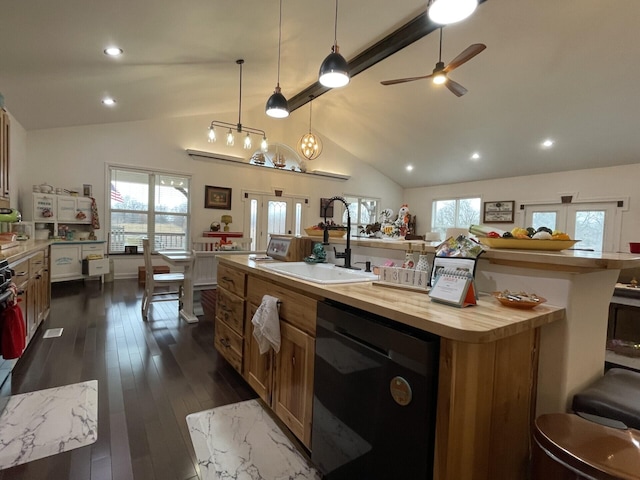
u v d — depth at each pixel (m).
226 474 1.42
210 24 2.98
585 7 3.21
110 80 3.86
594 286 1.28
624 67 3.80
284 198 7.85
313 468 1.48
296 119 7.95
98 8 2.37
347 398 1.22
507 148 6.30
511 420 1.09
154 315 3.82
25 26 2.45
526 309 1.14
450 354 0.91
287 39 3.65
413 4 3.28
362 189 9.20
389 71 4.94
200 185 6.70
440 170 8.14
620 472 0.75
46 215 5.02
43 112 4.50
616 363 2.08
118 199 5.97
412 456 0.97
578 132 5.24
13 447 1.53
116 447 1.56
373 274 1.92
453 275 1.24
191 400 2.00
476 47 2.84
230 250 5.43
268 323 1.71
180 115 6.34
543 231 1.44
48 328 3.22
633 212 5.77
